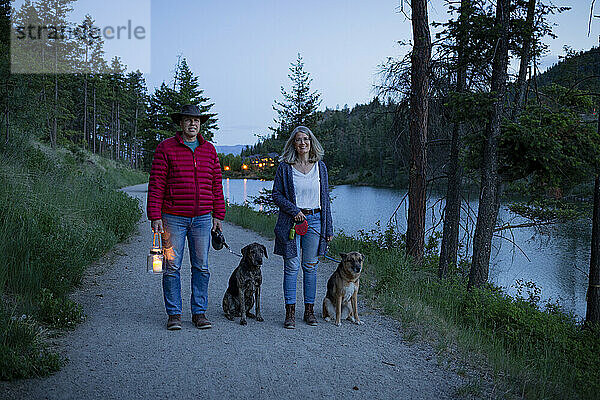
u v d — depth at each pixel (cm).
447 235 1046
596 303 829
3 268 485
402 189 4272
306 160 489
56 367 334
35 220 614
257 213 1778
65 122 4509
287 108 2014
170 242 447
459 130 1025
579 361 570
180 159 443
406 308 574
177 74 3919
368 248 1040
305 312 502
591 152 727
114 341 408
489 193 805
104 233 835
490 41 816
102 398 300
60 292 509
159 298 568
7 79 1151
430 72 957
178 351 392
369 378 361
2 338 343
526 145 723
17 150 1048
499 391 354
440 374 380
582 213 1057
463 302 702
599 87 931
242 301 482
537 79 852
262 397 317
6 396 286
